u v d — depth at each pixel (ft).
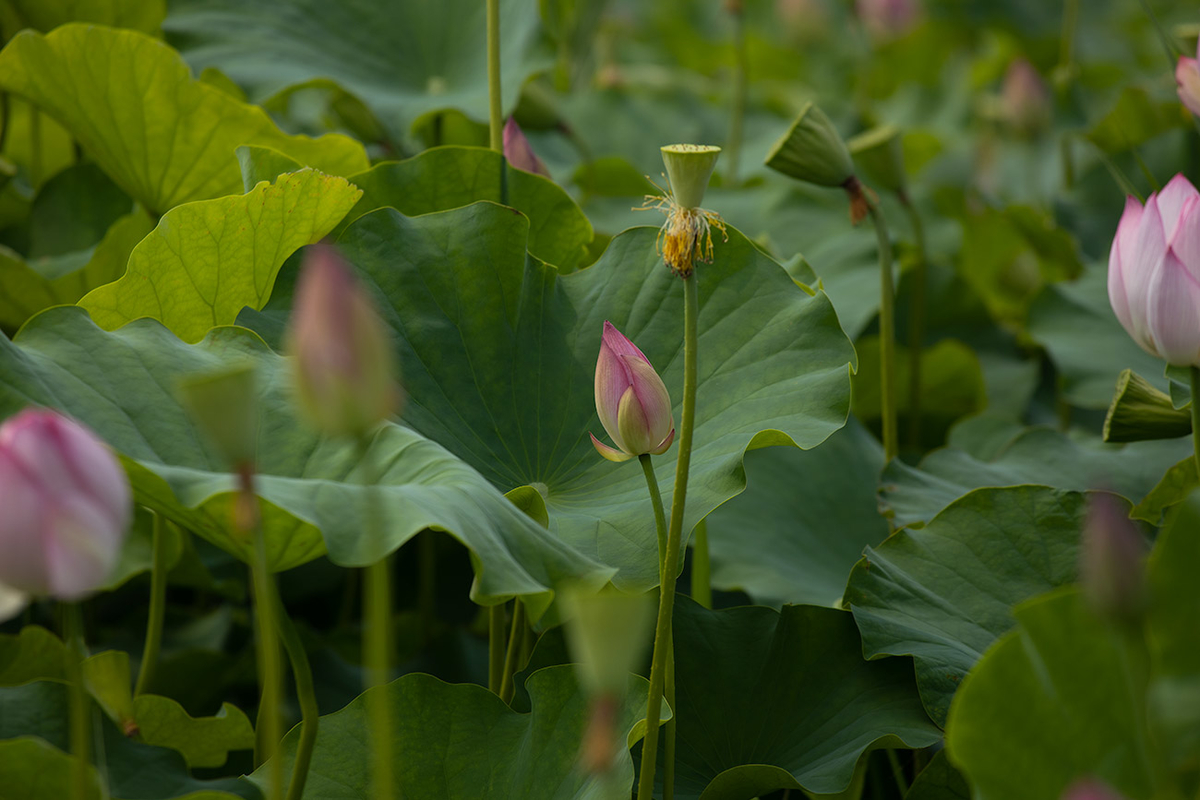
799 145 9.93
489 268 9.31
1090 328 11.83
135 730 8.79
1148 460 10.06
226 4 12.25
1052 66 25.86
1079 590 7.70
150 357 8.50
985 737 7.74
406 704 8.54
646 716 8.30
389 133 11.64
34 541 7.36
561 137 16.65
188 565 10.02
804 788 8.50
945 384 13.10
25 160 13.24
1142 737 7.57
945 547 9.11
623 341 8.29
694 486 8.74
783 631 9.02
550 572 8.09
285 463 8.39
